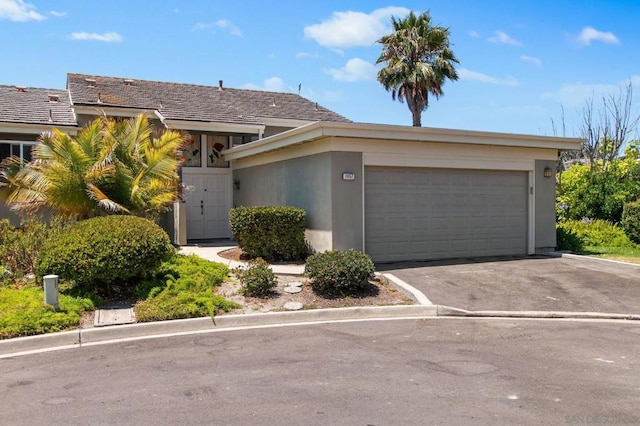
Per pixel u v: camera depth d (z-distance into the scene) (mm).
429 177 13602
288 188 14484
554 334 7855
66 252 8828
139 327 7980
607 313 9203
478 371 6008
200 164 18672
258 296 9531
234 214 13336
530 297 10125
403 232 13281
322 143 12586
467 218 14102
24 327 7590
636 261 13688
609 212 19484
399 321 8727
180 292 9172
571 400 5113
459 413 4773
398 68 27156
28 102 18516
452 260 13625
